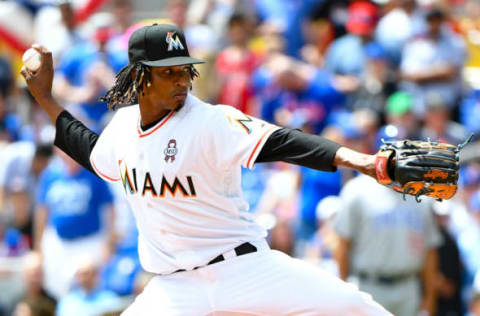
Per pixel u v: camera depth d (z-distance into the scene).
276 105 34.78
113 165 14.91
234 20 36.59
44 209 32.56
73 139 15.56
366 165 12.47
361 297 14.06
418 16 36.91
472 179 30.14
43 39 40.56
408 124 30.12
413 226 24.98
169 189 13.88
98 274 29.02
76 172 32.12
